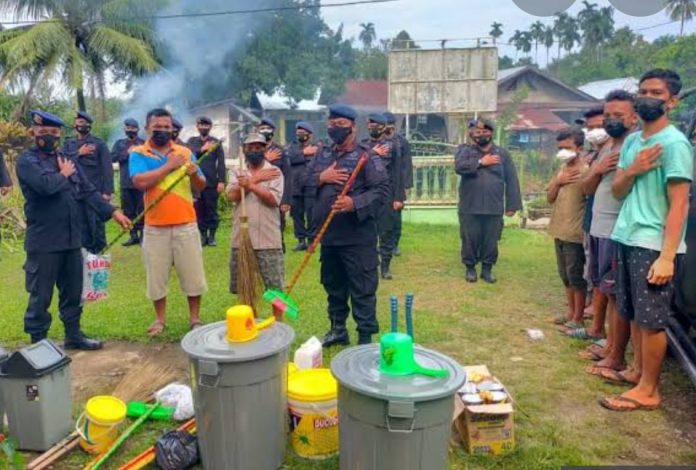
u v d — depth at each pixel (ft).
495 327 16.74
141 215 15.10
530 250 28.30
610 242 12.99
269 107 100.37
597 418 11.41
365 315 13.97
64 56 58.75
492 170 21.24
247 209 14.69
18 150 41.06
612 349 13.33
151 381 12.71
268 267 14.92
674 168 10.50
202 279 16.03
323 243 14.02
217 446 9.06
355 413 8.11
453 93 52.08
